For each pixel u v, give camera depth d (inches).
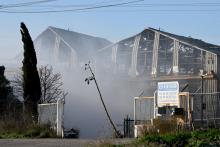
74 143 667.4
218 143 527.5
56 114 939.3
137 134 770.2
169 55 1851.6
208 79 1738.4
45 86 1572.3
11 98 1381.6
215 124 916.0
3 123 935.7
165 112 864.9
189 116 836.6
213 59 1748.3
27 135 893.2
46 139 791.7
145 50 1927.9
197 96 1156.5
